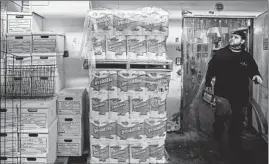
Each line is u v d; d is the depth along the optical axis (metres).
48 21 4.37
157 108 3.37
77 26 4.38
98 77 3.31
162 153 3.40
